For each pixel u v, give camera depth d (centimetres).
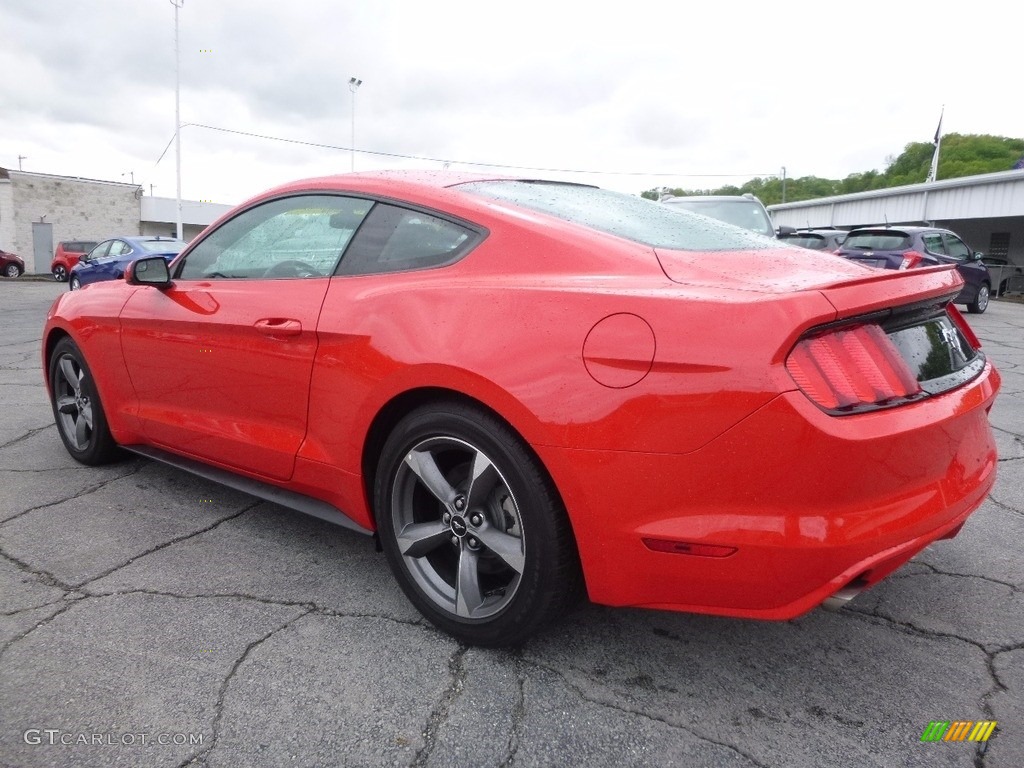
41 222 3934
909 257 1212
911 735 193
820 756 185
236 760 180
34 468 390
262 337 271
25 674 211
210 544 300
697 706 203
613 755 184
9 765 176
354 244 264
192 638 231
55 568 277
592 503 193
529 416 198
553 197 267
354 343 240
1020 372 723
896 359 194
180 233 3212
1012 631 243
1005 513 341
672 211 283
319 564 284
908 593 267
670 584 193
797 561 177
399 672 216
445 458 238
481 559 233
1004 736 192
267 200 302
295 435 269
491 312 212
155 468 391
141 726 191
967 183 2328
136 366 332
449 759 182
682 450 183
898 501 190
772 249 248
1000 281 2239
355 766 179
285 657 222
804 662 225
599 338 193
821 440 174
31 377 647
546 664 221
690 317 185
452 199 250
